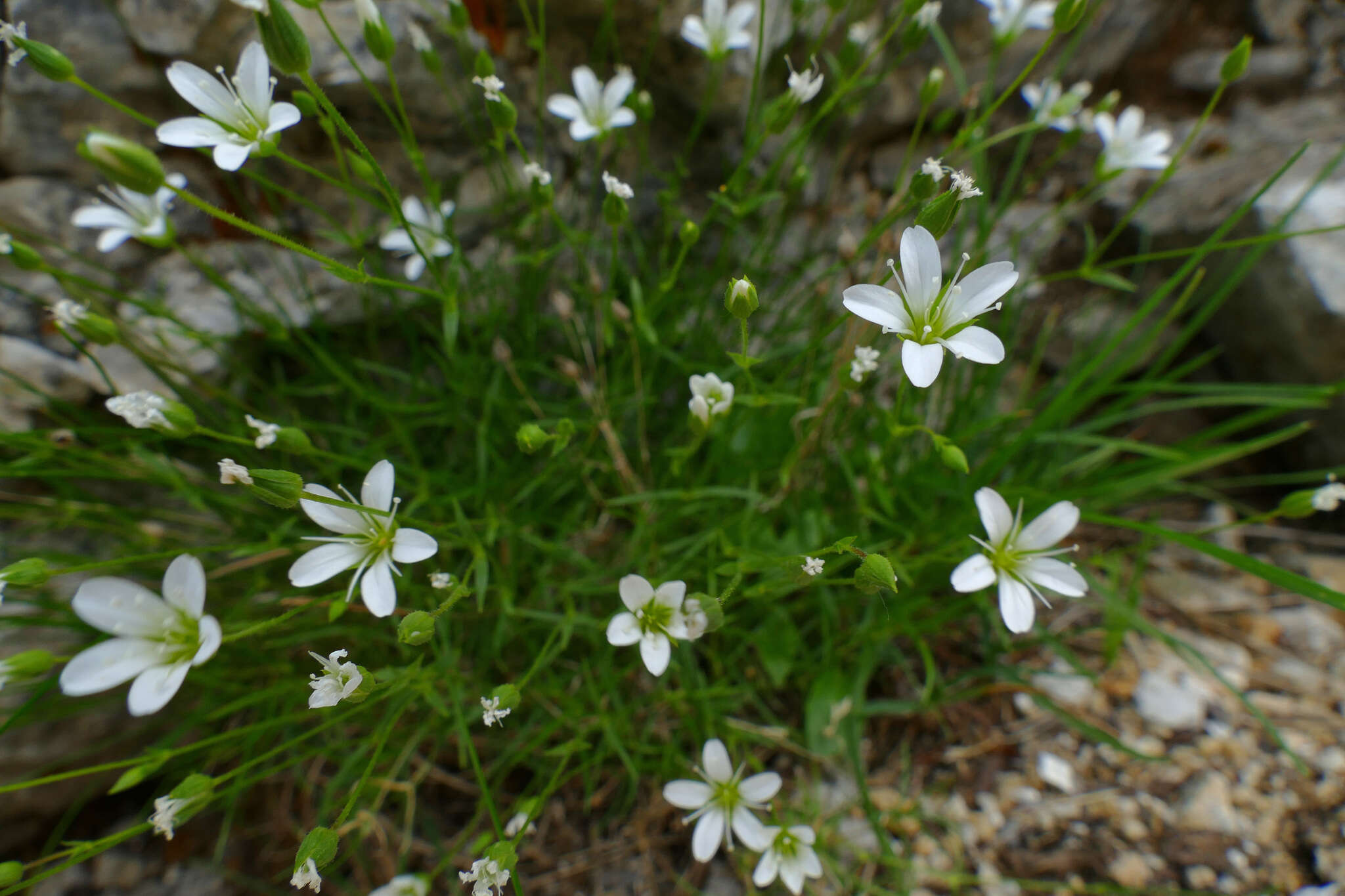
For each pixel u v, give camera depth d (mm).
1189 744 154
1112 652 159
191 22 152
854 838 148
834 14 139
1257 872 140
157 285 163
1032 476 176
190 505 166
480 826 155
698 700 148
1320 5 224
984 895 142
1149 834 145
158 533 154
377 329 184
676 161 175
